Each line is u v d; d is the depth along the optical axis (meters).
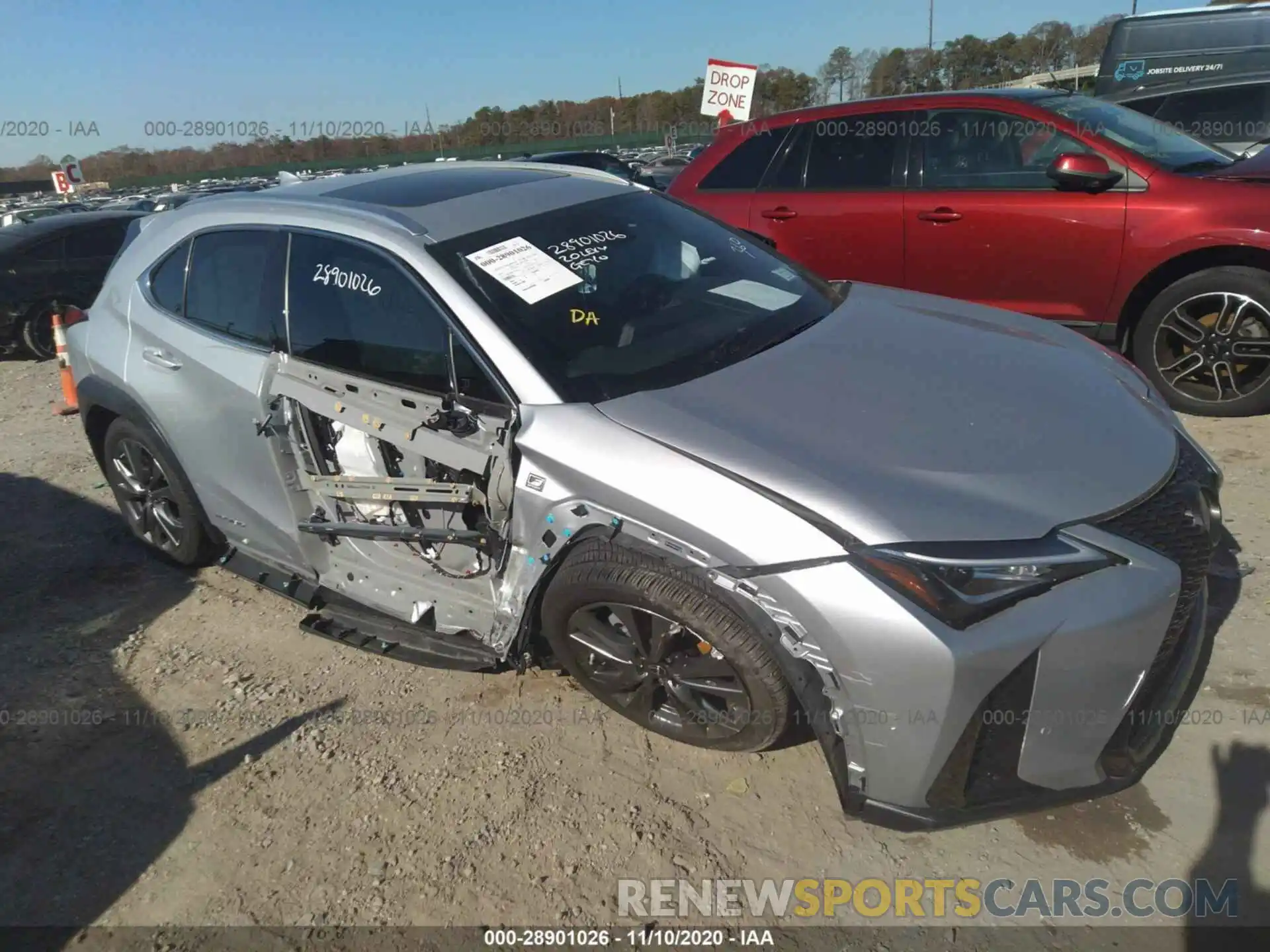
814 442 2.34
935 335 3.00
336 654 3.45
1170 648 2.27
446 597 2.97
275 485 3.27
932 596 2.04
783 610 2.18
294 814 2.67
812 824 2.46
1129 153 4.64
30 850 2.62
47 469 5.55
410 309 2.84
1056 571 2.07
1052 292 4.93
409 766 2.81
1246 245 4.28
